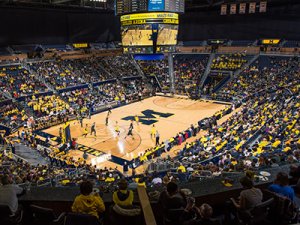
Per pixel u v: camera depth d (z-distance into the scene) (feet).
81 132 97.66
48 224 16.16
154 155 76.18
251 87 136.26
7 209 15.14
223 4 156.04
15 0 122.93
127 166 67.87
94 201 15.29
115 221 15.60
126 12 91.81
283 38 159.22
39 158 73.77
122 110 126.82
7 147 75.77
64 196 18.26
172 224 15.20
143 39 94.02
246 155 50.42
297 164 21.02
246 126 79.77
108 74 155.63
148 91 156.15
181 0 93.25
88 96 131.75
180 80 162.20
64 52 154.30
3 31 134.72
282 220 16.07
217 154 59.16
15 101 110.01
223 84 148.66
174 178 34.58
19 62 132.16
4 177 17.71
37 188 19.31
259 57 155.94
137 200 17.42
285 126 66.59
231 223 18.31
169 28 93.61
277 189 16.78
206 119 100.27
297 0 146.92
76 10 163.73
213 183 19.29
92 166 66.90
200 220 14.53
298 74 130.93
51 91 123.24
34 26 146.82
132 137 91.61
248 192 15.65
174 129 99.86
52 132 98.48
